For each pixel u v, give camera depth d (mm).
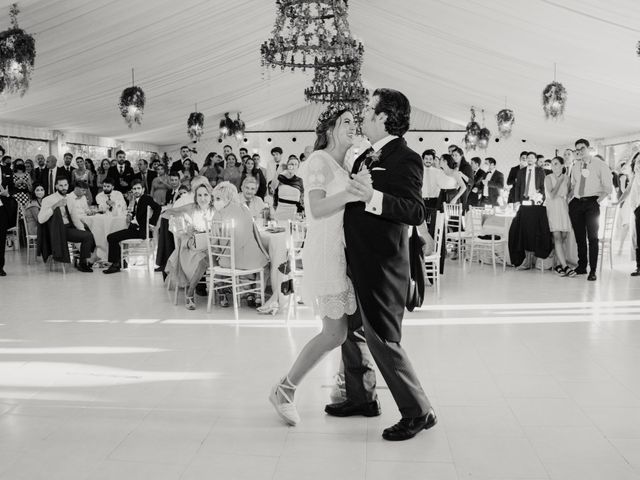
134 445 2875
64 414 3264
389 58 12367
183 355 4379
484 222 9547
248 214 5766
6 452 2807
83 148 14797
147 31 8469
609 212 8516
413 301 3031
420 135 18125
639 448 2795
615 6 6414
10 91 6516
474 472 2580
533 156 10344
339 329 3014
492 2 7340
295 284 5816
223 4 8492
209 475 2580
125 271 8883
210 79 11945
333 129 3070
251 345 4648
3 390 3645
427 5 8312
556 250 8422
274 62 7504
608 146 13344
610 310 5859
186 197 7148
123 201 10102
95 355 4391
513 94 11484
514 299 6508
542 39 8023
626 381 3736
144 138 16609
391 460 2701
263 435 2980
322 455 2760
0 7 6508
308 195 2949
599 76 8859
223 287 5910
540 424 3080
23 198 11453
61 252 8531
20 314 5848
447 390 3598
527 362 4152
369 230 2797
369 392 3195
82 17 7367
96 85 10258
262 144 18656
